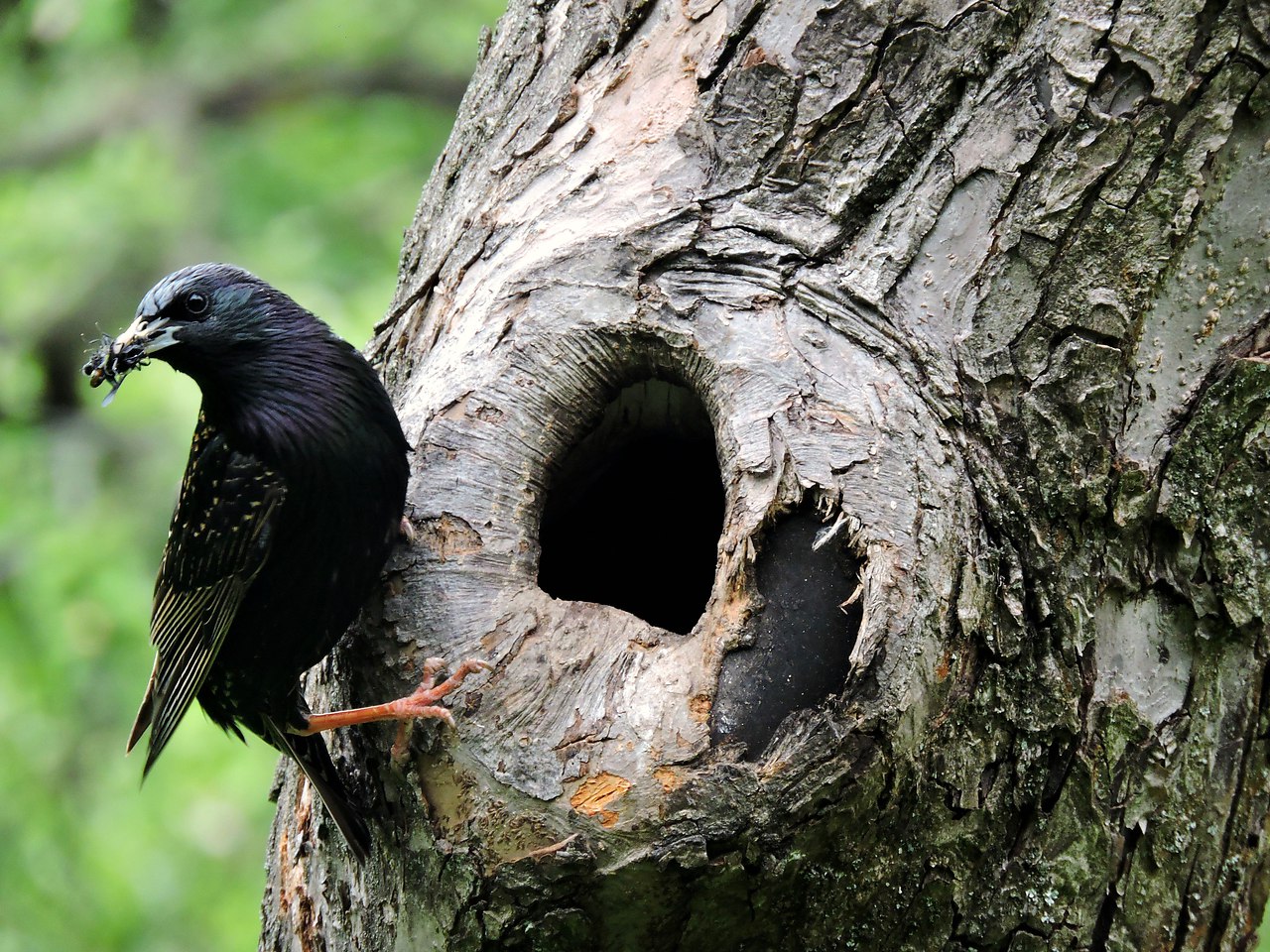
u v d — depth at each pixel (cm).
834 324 575
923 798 546
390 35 1794
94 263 1599
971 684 548
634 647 548
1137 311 564
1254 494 565
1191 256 562
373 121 1753
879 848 546
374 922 586
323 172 1692
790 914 545
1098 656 571
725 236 595
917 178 580
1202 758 579
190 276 611
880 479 546
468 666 549
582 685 543
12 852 1330
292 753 593
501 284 623
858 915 555
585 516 741
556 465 605
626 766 523
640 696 534
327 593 596
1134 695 572
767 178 598
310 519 600
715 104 610
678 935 539
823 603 536
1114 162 561
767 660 530
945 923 568
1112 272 564
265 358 609
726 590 541
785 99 598
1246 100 552
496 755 538
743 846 518
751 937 548
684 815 516
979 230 572
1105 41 558
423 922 559
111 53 1783
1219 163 558
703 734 523
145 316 606
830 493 542
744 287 587
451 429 599
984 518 557
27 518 1481
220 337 604
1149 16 553
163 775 1340
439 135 1762
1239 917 602
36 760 1353
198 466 633
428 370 631
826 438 552
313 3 1809
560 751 532
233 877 1325
